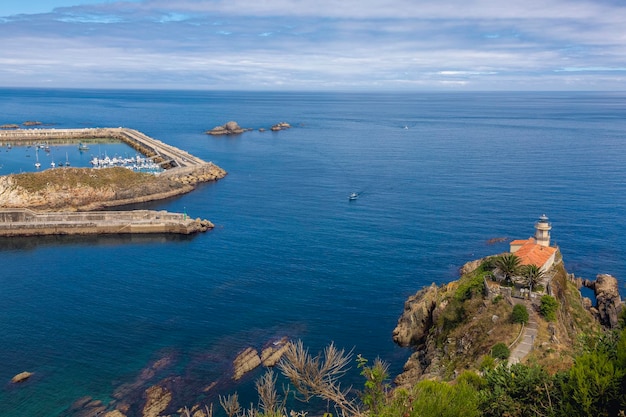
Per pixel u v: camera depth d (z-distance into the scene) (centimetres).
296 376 2994
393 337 7956
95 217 13325
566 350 6116
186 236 12706
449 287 8650
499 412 3064
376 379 3008
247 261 10919
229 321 8250
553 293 7619
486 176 19462
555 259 9150
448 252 11412
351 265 10656
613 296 8912
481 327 6875
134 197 16100
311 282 9812
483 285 7800
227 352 7319
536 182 18175
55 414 5975
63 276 10088
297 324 8206
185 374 6775
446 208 15000
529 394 3133
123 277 10044
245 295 9225
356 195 16575
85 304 8800
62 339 7600
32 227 12850
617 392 2616
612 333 3212
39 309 8575
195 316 8400
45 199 14950
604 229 12950
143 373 6794
